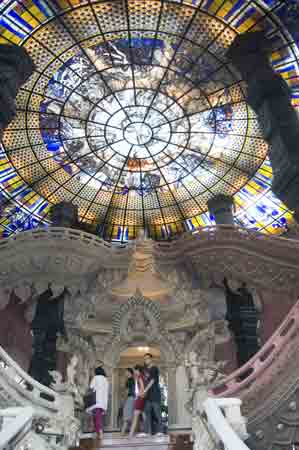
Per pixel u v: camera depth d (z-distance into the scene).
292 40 20.30
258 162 24.75
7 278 18.14
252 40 19.45
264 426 7.77
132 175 27.05
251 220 26.38
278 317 19.03
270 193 25.00
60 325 19.16
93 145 25.56
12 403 7.66
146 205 27.95
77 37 21.50
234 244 18.50
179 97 24.28
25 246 18.19
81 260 18.45
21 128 23.59
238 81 22.75
